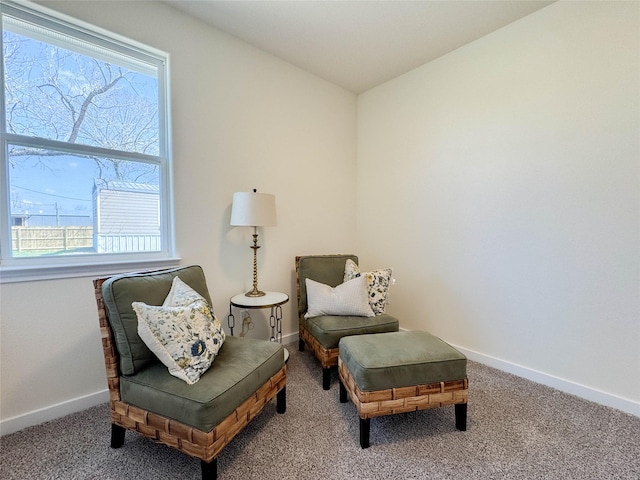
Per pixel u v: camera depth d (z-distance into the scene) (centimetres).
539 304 209
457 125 251
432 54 258
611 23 175
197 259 223
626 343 176
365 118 331
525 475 131
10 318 154
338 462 138
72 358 172
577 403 185
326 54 259
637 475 131
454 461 138
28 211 164
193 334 138
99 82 185
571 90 191
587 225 188
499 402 185
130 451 144
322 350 207
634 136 171
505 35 220
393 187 304
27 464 135
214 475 122
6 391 154
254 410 145
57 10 162
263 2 198
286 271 282
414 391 151
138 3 190
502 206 225
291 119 278
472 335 246
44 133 168
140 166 202
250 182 251
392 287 307
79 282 173
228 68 234
